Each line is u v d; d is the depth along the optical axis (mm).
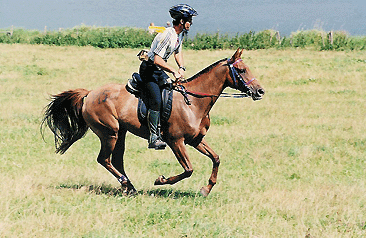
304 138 15516
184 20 8844
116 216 8086
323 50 40406
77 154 13102
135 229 7680
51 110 9727
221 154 13602
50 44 42344
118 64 32594
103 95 9320
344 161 12914
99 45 42219
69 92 9641
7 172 10945
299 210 8852
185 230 7617
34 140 14445
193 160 13039
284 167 12383
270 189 10352
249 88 9000
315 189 10344
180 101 9047
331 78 28375
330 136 15781
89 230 7523
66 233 7348
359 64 32250
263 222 8156
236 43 42562
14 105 19875
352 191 10109
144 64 8922
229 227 7891
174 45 8812
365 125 17406
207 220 8219
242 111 20375
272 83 27422
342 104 21828
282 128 17062
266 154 13578
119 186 10398
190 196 9672
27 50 36969
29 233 7266
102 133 9422
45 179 10492
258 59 34469
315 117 19234
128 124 9211
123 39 42531
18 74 28078
